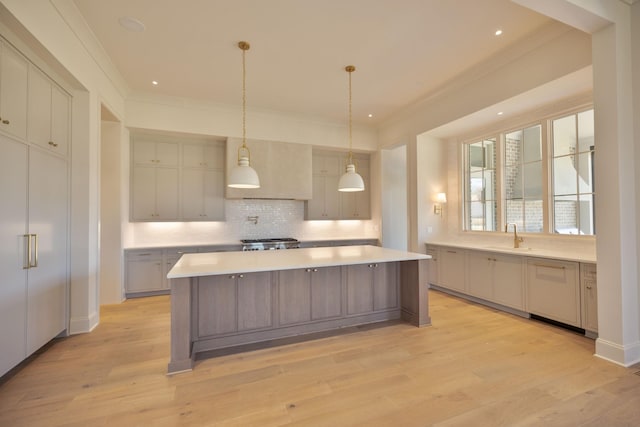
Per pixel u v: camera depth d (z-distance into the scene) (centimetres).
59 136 282
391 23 282
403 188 623
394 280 353
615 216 238
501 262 377
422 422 173
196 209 500
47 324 266
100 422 174
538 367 236
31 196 243
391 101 474
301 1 251
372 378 222
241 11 263
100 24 280
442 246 468
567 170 359
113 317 361
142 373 231
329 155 601
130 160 464
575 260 296
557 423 172
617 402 191
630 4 245
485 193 466
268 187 518
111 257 419
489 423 172
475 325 330
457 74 385
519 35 303
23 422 174
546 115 371
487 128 449
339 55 338
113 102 385
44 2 231
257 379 222
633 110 245
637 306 244
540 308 331
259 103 480
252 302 285
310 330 309
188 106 468
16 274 226
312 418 177
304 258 300
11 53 218
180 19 273
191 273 229
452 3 256
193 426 171
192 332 261
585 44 272
